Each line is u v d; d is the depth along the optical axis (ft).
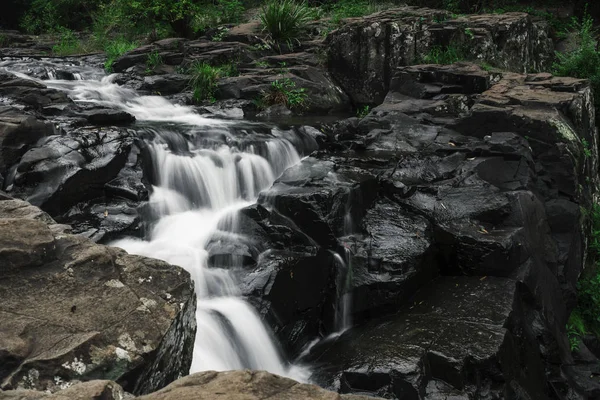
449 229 25.07
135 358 10.82
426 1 58.65
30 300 11.14
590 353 26.09
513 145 28.96
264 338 20.04
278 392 8.06
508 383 19.71
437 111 33.65
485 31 41.16
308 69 42.83
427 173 28.02
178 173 26.48
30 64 42.16
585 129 32.53
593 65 40.09
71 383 10.07
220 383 8.11
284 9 47.24
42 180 22.66
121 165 25.08
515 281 23.79
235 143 28.84
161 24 55.98
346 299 23.26
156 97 38.86
